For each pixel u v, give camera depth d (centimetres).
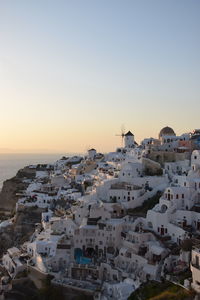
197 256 8112
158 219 10681
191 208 10931
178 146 16000
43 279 9800
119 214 11906
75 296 9138
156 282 8769
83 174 18838
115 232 10669
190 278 8200
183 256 8925
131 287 8819
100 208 11662
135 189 12862
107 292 9019
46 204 15838
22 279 10212
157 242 10062
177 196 11138
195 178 12062
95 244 10875
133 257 9769
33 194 17125
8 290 10119
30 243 11600
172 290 8138
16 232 14875
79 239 10888
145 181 13450
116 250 10662
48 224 12756
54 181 18575
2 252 14162
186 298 7669
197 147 15425
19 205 15888
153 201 12375
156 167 14462
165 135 17662
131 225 10950
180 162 14425
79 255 10775
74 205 13462
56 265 10300
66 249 10581
